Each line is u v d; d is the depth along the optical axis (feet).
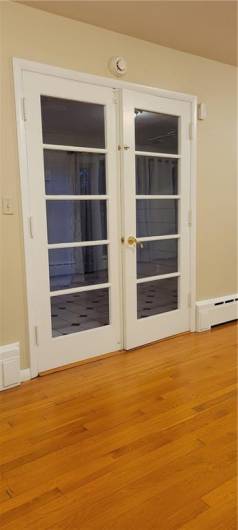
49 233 8.86
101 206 9.63
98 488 5.24
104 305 10.44
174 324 11.35
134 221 10.01
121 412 7.20
